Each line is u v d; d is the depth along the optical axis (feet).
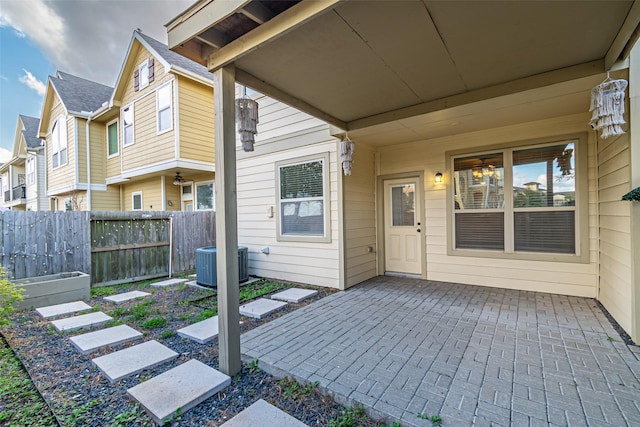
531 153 15.19
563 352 8.85
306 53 8.58
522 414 6.21
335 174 17.20
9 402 7.07
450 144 17.39
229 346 8.05
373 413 6.44
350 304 14.02
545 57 9.02
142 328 11.56
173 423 6.31
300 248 18.70
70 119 35.65
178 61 29.01
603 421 5.96
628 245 9.78
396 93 11.51
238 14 7.31
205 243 24.36
